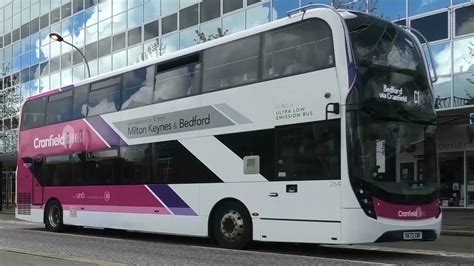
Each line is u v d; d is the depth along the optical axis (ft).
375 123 33.94
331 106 33.88
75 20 127.13
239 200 39.06
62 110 59.11
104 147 52.24
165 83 46.70
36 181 61.72
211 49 43.06
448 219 65.26
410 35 37.91
